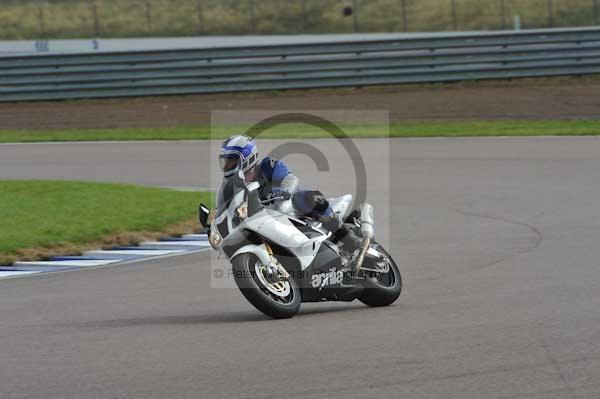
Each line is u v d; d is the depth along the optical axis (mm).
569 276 29453
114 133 75000
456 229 40000
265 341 21453
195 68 88312
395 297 26312
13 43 118750
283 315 23766
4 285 31156
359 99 84750
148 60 87938
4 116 83875
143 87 88250
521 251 34625
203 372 18750
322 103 83375
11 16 160625
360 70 88250
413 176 54656
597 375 17750
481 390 16984
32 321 25094
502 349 20016
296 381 17859
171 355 20359
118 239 39031
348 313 25219
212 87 88500
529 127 71438
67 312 26297
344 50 87938
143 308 26688
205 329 23156
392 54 89312
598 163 56500
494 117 76062
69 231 39688
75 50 119875
